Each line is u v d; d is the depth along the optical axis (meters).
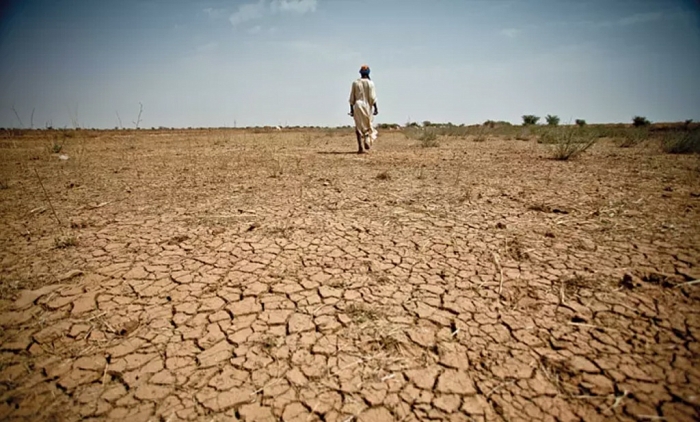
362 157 9.18
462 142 14.72
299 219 3.74
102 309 2.13
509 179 5.69
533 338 1.83
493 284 2.34
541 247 2.88
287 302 2.20
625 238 2.97
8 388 1.57
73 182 5.85
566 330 1.87
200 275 2.53
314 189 5.19
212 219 3.77
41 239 3.19
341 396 1.52
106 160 8.91
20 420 1.42
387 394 1.53
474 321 1.98
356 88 9.59
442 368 1.66
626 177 5.54
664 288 2.20
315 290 2.32
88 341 1.86
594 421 1.38
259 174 6.61
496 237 3.12
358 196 4.70
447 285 2.35
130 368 1.69
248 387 1.58
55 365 1.70
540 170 6.50
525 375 1.60
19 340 1.86
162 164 8.14
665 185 4.87
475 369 1.64
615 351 1.71
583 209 3.83
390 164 7.77
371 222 3.61
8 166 7.73
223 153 10.69
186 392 1.56
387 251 2.89
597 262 2.57
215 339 1.88
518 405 1.46
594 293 2.18
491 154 9.52
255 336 1.90
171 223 3.64
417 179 5.84
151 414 1.45
